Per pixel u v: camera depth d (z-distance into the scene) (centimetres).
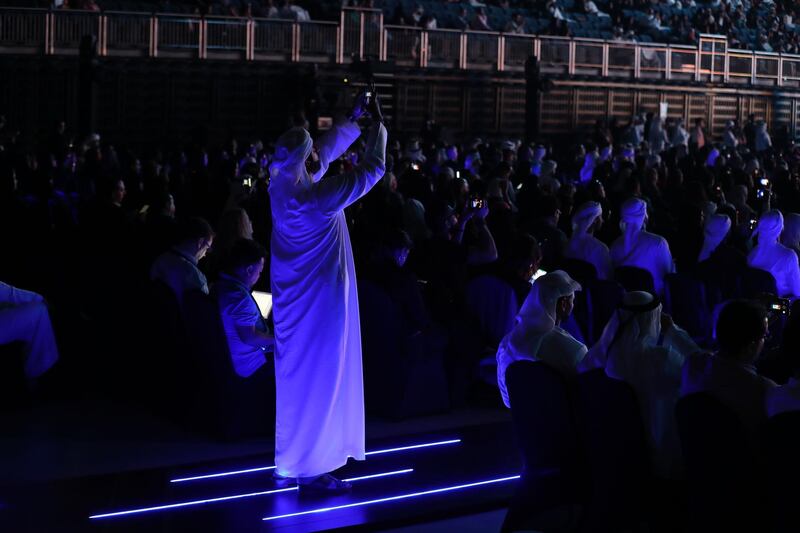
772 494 418
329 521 575
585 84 3122
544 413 525
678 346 544
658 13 3728
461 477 651
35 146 2441
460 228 972
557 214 952
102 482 641
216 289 719
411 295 777
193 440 734
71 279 1034
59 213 1347
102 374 920
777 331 702
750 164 1942
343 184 588
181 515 584
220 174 1424
